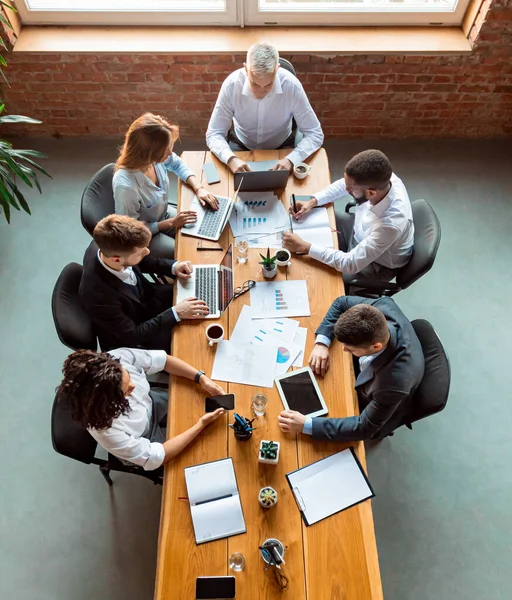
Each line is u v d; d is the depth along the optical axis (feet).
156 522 8.44
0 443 9.11
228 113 9.59
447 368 6.86
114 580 7.98
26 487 8.72
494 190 12.48
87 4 11.40
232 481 6.19
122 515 8.50
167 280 9.49
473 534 8.40
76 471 8.86
